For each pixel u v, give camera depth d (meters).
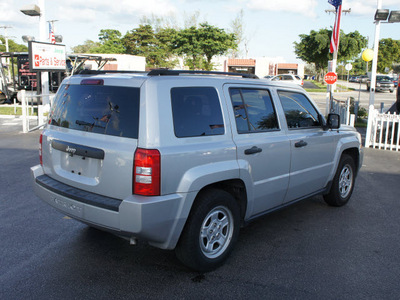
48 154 3.86
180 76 3.46
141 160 3.03
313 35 57.06
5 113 17.27
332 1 14.68
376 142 11.47
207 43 45.25
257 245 4.29
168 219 3.16
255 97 4.12
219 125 3.63
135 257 3.94
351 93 40.16
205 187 3.60
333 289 3.38
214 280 3.50
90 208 3.25
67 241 4.29
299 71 56.97
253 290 3.34
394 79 43.81
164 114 3.18
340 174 5.55
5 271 3.59
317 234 4.64
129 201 3.03
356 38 56.59
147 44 58.91
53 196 3.63
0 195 5.85
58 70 13.30
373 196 6.30
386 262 3.93
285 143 4.30
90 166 3.40
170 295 3.24
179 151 3.20
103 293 3.25
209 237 3.62
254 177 3.94
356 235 4.63
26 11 13.19
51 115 3.99
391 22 13.15
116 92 3.33
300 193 4.80
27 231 4.54
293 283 3.47
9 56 20.03
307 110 4.91
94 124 3.42
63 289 3.30
